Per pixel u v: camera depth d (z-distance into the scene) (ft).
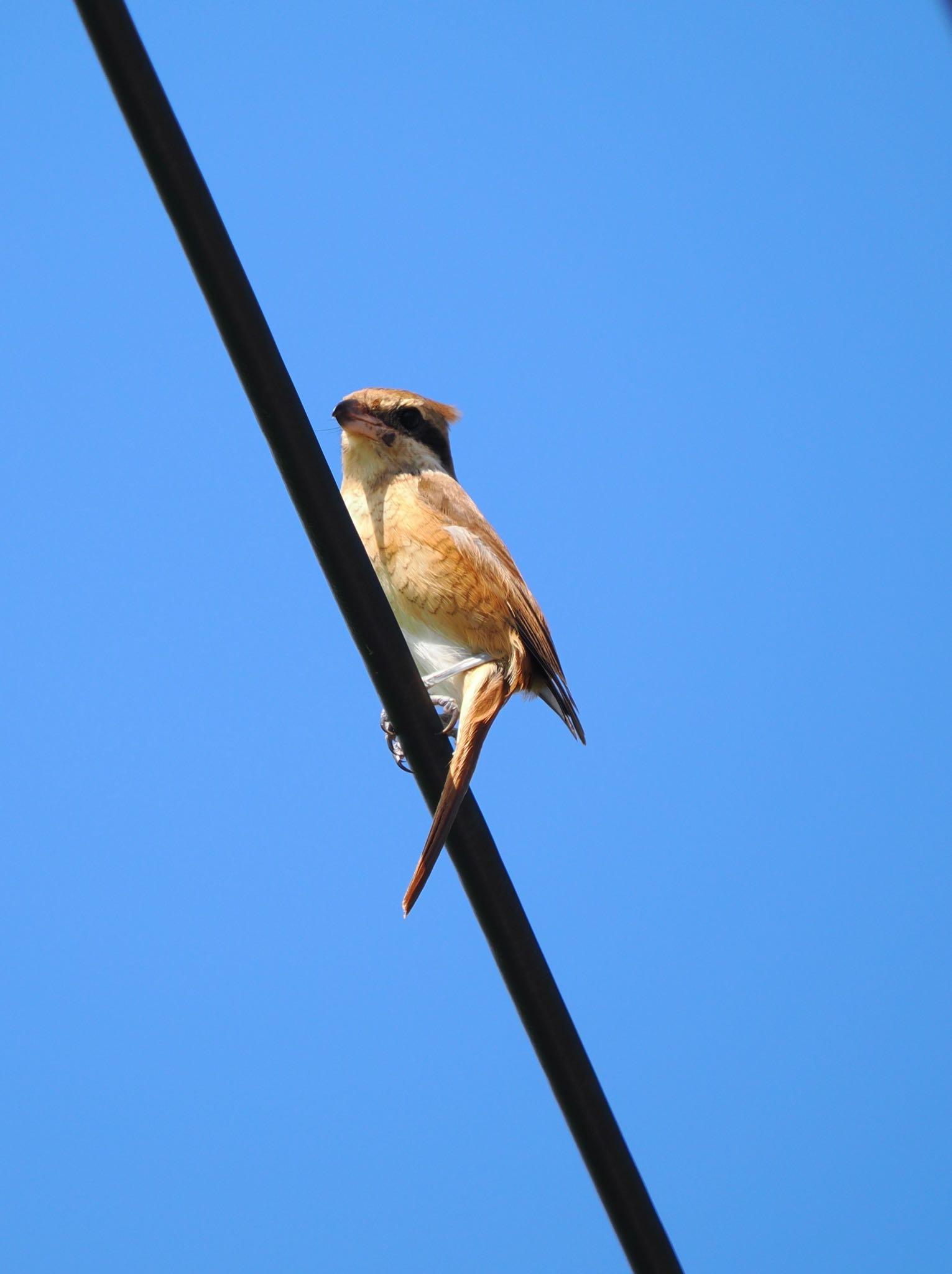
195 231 21.80
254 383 22.65
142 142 21.42
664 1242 23.98
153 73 21.24
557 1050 24.27
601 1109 24.12
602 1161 23.88
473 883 25.18
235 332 22.35
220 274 22.04
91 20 20.75
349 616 24.45
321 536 23.71
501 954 24.85
